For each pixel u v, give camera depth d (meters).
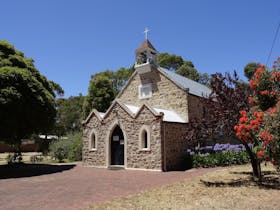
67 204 9.15
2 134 19.17
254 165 12.66
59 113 54.44
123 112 20.22
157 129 18.25
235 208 7.95
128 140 19.66
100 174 16.91
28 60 23.34
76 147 29.80
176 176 15.08
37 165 23.78
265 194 9.64
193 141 13.33
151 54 24.61
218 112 12.02
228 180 12.67
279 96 10.51
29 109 19.16
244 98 11.91
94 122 22.02
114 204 8.80
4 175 17.69
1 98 17.19
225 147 19.48
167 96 22.80
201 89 26.48
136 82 25.06
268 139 8.02
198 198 9.31
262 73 11.06
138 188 11.73
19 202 9.68
